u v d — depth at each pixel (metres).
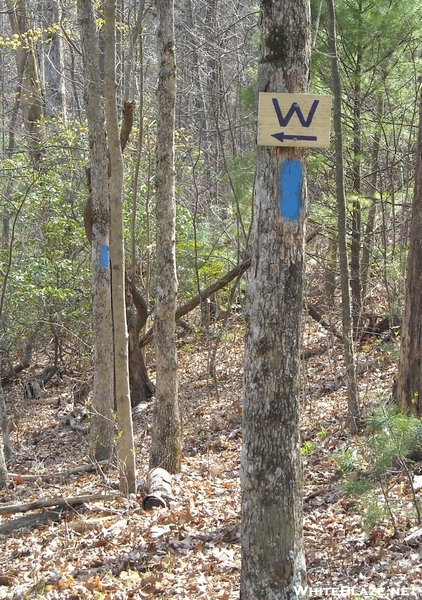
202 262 14.27
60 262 14.40
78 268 14.72
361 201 10.77
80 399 14.26
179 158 16.11
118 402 8.17
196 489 8.08
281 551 4.19
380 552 5.50
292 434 4.18
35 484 9.09
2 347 14.95
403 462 5.75
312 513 6.62
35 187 15.04
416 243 7.37
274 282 4.07
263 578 4.20
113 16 7.77
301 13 4.01
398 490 6.41
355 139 11.36
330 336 11.86
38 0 19.97
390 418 5.60
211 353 14.15
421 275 7.34
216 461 9.37
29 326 14.82
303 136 3.98
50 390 15.36
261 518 4.19
